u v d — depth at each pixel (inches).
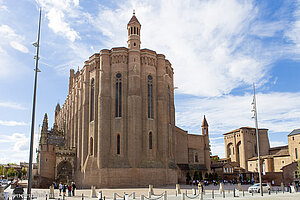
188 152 3361.2
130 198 1424.7
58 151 2655.0
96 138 2454.5
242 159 4355.3
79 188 2401.6
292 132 3152.1
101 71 2536.9
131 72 2529.5
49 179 2522.1
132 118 2429.9
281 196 1558.8
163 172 2426.2
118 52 2576.3
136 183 2304.4
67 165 2711.6
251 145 4409.5
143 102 2544.3
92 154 2468.0
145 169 2348.7
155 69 2672.2
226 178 3895.2
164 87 2664.9
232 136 4655.5
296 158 3029.0
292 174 2802.7
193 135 3469.5
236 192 1502.2
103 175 2292.1
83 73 2851.9
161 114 2591.0
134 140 2384.4
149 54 2647.6
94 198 1465.3
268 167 3481.8
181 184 2999.5
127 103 2495.1
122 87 2516.0
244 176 3644.2
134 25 2674.7
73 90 3415.4
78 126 2728.8
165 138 2539.4
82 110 2728.8
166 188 2167.8
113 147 2405.3
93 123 2517.2
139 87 2522.1
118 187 2268.7
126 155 2395.4
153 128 2534.5
